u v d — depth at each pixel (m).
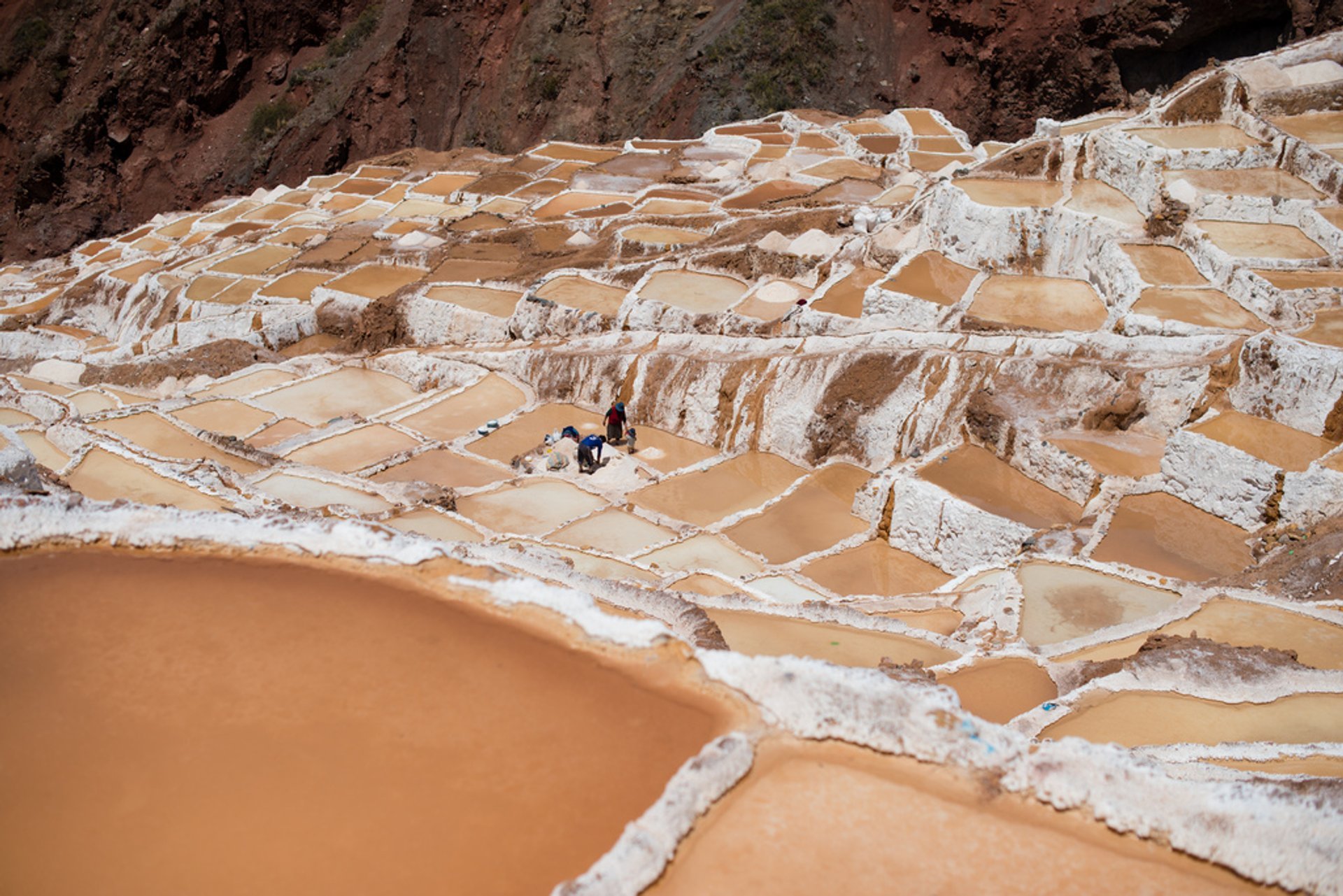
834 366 31.52
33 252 71.00
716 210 47.19
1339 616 18.23
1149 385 26.86
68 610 10.77
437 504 27.31
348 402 38.38
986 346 29.80
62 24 75.94
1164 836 8.67
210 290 48.53
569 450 32.44
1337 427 23.66
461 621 10.70
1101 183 35.28
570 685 9.84
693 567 25.19
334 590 11.16
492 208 53.62
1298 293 27.36
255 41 76.31
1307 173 32.34
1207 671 15.98
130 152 74.94
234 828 8.22
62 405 33.38
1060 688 16.73
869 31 67.81
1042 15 59.97
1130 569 21.14
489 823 8.32
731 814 8.58
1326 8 50.25
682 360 34.69
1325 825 8.38
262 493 25.50
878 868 8.17
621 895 7.60
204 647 10.25
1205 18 53.28
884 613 21.70
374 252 50.38
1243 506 23.17
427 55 75.19
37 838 8.10
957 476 26.67
